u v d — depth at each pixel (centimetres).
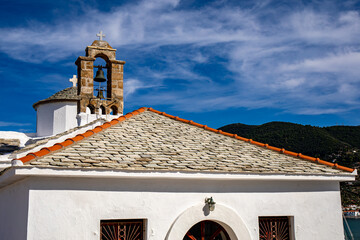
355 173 975
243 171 843
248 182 899
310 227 941
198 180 848
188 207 827
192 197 838
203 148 958
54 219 714
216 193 863
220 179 848
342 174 955
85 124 1145
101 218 751
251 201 894
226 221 851
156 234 791
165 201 811
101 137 902
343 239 967
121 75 1291
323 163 1015
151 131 1011
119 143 881
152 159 816
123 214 769
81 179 746
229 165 866
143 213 787
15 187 842
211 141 1029
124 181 781
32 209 702
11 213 870
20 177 739
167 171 773
